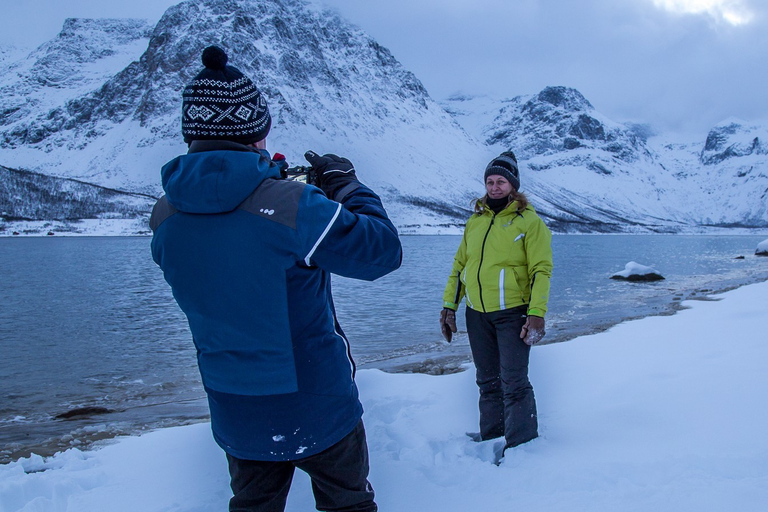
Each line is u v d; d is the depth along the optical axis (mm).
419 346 9852
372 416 3787
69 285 23516
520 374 2967
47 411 6363
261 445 1508
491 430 3158
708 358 4512
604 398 3678
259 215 1403
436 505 2305
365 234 1506
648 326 6961
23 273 29641
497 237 2982
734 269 27172
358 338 10820
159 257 1530
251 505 1606
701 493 2141
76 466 3197
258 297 1422
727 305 8438
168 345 10891
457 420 3566
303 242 1412
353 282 23516
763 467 2320
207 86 1439
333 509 1677
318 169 1765
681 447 2654
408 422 3564
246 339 1448
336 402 1568
